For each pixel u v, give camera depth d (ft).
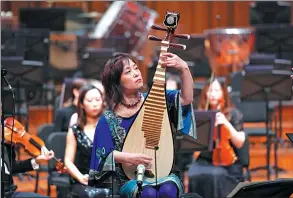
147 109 25.63
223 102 38.83
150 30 66.49
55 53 63.87
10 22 69.92
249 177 41.06
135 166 26.32
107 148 26.40
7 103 33.42
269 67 52.26
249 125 58.29
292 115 60.59
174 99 25.98
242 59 60.08
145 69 64.85
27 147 32.68
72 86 43.83
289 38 61.00
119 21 65.05
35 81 48.80
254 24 70.95
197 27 80.74
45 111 61.05
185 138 36.40
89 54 54.80
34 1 78.43
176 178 26.25
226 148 37.78
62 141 38.96
